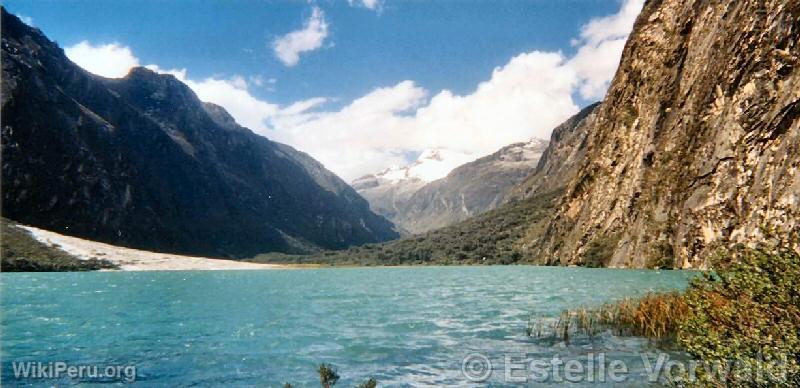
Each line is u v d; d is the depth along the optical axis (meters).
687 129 91.69
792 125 67.69
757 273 12.33
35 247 132.88
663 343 23.16
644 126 108.94
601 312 28.80
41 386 19.56
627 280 64.31
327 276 118.75
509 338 26.89
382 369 21.41
